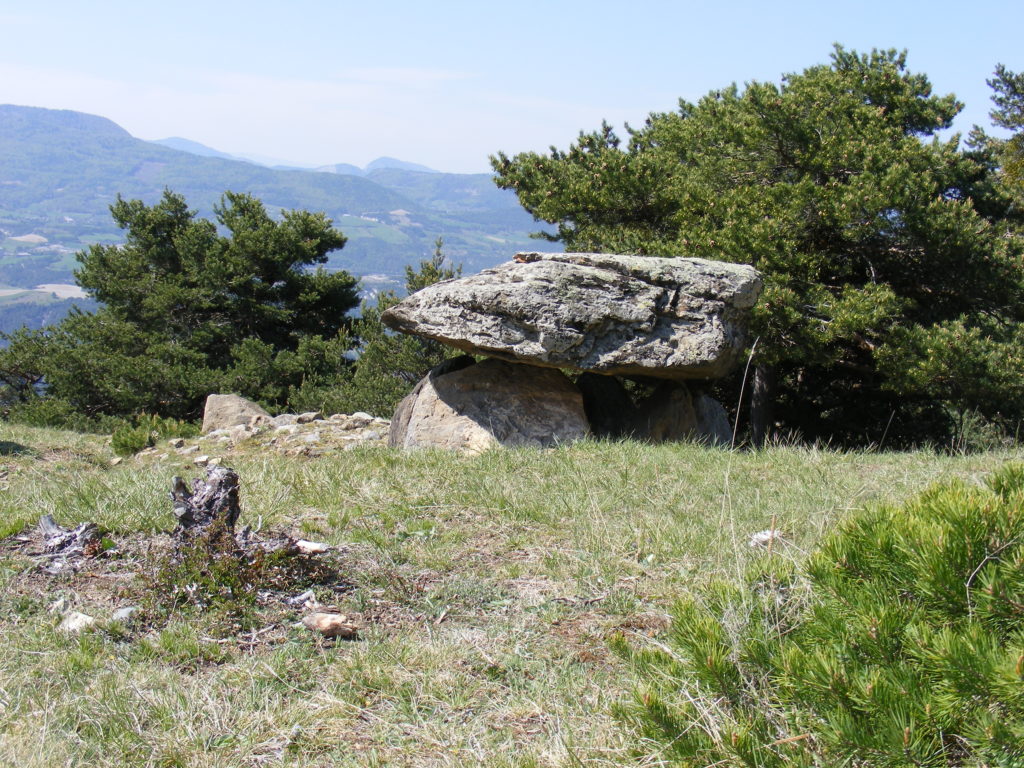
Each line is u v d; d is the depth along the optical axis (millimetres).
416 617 5055
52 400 29156
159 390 28844
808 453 10094
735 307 11758
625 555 6039
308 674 4328
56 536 5895
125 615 4828
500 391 11625
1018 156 28641
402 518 6930
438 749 3691
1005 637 3020
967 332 14484
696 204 17328
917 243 15844
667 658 3766
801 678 3176
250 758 3619
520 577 5664
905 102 18641
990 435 16094
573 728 3781
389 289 24078
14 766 3383
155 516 6477
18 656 4344
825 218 15969
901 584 3332
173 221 34250
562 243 21625
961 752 2916
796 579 4141
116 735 3705
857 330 15695
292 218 33875
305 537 6367
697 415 12195
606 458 9453
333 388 25078
